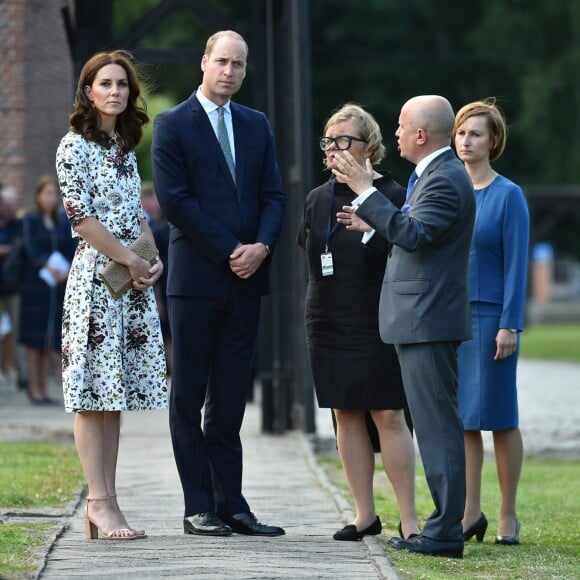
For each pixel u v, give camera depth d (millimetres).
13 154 40688
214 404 18984
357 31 113875
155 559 16625
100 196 18203
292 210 33094
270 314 33594
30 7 38812
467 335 17531
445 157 17578
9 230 39812
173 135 18625
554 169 120562
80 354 17984
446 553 17500
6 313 44000
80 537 18438
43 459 26766
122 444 30922
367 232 17859
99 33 30875
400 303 17469
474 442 19766
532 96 118625
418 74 115062
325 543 18250
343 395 18422
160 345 18531
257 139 19109
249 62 33594
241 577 15477
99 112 18250
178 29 108938
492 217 19578
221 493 19016
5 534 18141
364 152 18469
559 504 23641
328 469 26984
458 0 121250
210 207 18703
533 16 121750
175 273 18734
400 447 18578
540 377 58844
